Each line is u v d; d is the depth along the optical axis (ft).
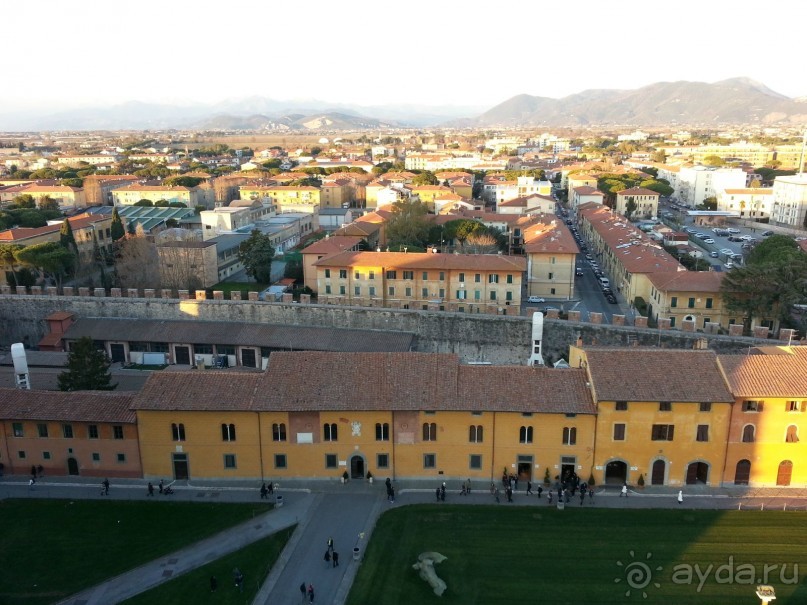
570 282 434.71
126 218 640.99
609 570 175.01
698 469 214.28
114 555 185.26
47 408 224.74
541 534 190.49
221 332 352.69
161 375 226.58
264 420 217.77
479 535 190.70
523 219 571.28
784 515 197.88
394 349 326.03
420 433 217.77
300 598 167.02
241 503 209.15
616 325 314.14
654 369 213.05
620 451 212.43
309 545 187.73
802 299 314.35
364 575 174.70
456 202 645.51
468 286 390.42
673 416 208.54
